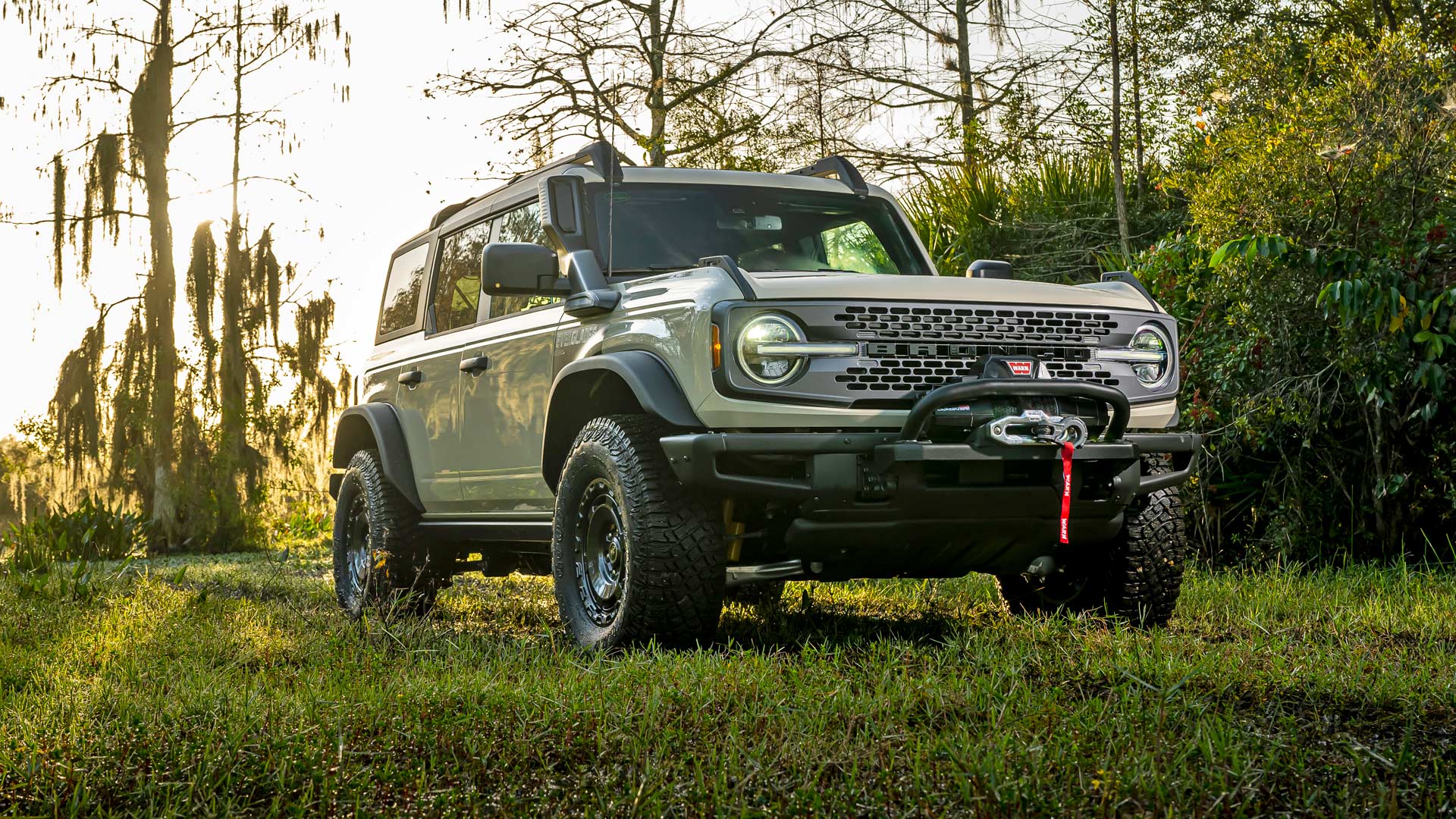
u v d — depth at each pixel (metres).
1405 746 2.88
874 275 4.96
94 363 18.81
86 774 2.98
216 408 18.80
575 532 5.14
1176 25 11.52
